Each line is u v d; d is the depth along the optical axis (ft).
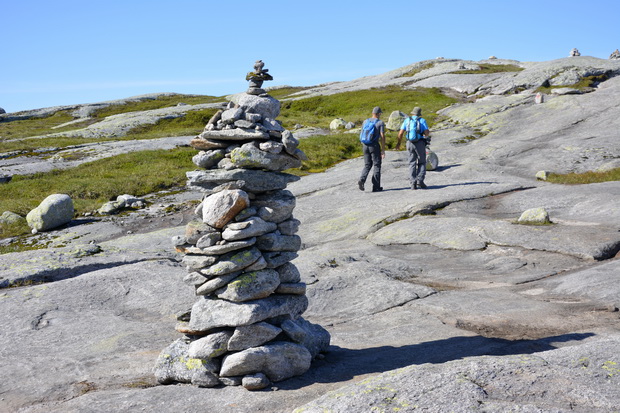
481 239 41.57
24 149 130.52
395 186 68.13
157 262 39.73
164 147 125.49
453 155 91.56
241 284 18.95
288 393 17.52
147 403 17.26
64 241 61.77
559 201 53.36
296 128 149.07
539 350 20.03
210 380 18.49
